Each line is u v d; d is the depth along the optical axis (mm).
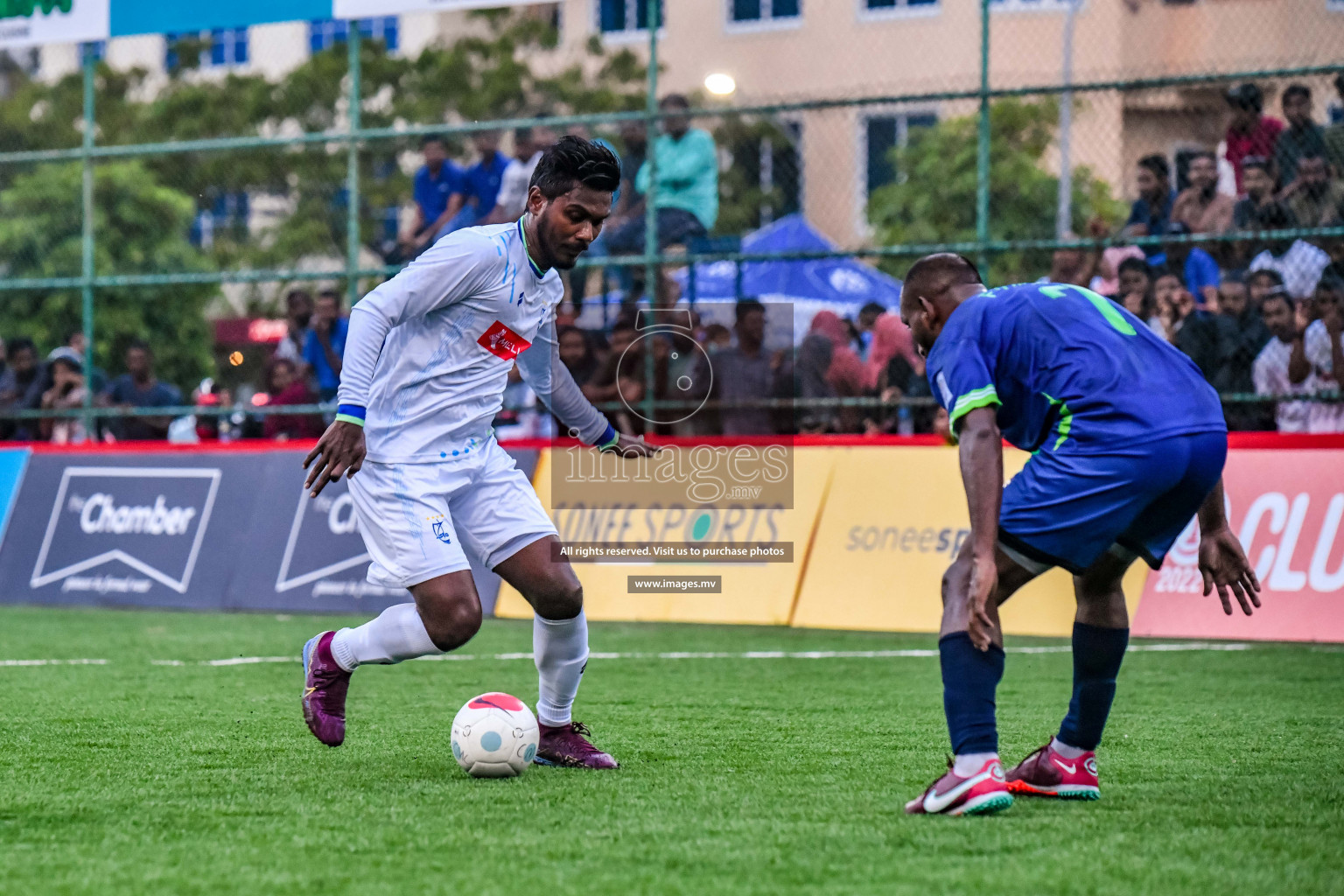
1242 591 12117
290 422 35531
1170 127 43719
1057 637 26812
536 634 13828
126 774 13445
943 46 54125
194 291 49344
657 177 33531
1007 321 11414
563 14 59688
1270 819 11211
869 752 14773
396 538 13141
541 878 9352
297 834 10742
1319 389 27859
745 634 28156
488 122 32906
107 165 53656
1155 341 11484
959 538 27594
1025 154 47250
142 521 34000
